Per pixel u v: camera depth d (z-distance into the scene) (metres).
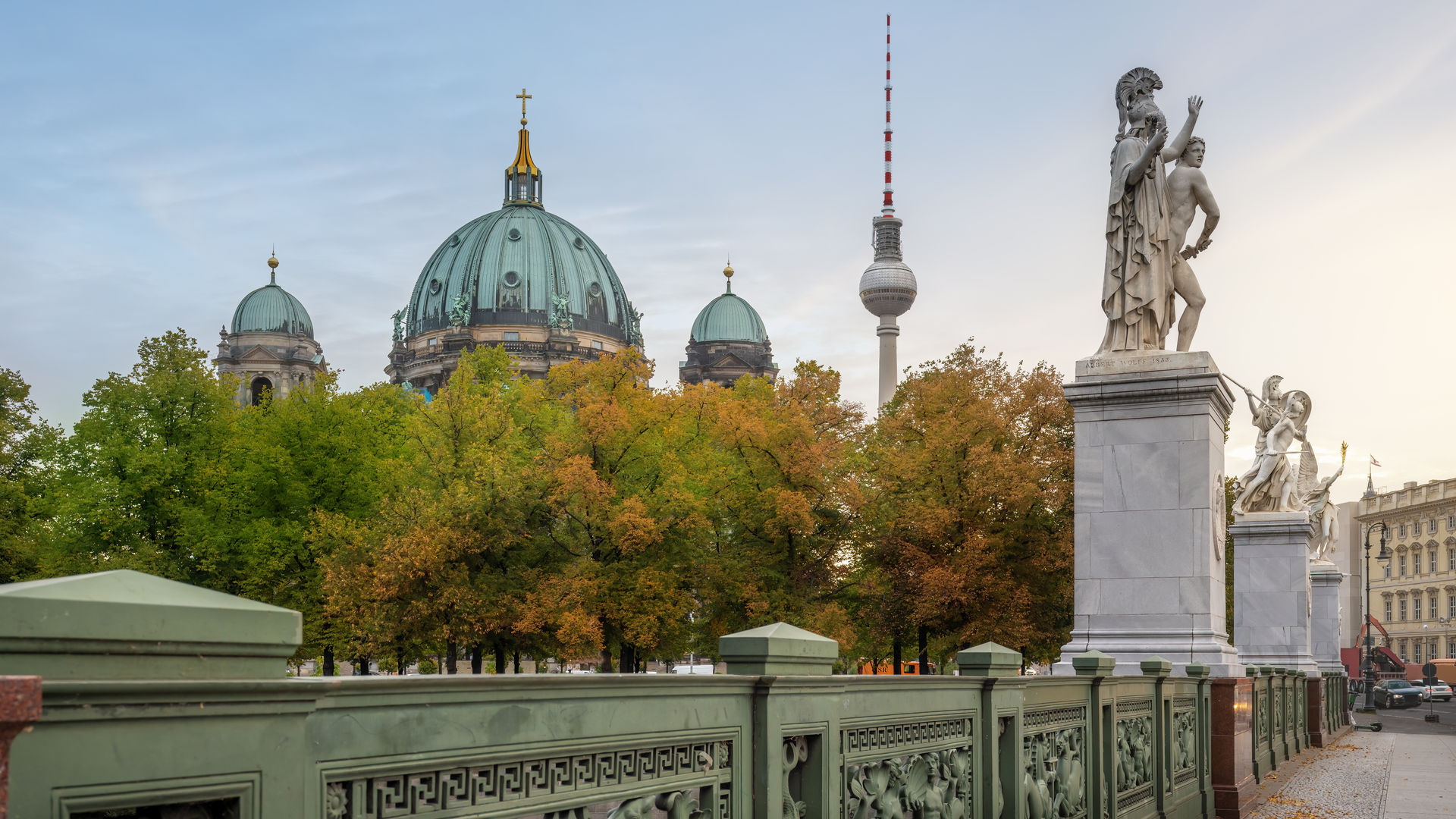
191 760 3.00
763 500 43.28
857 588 43.91
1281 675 24.83
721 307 186.25
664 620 43.38
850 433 47.38
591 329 169.88
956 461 41.47
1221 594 20.02
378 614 43.16
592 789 4.75
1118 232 20.06
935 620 41.66
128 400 49.19
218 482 48.12
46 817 2.66
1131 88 20.38
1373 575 146.38
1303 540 34.06
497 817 4.23
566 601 41.84
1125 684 12.70
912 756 7.70
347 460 50.62
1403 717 56.88
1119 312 19.92
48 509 47.41
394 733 3.77
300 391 58.41
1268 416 35.91
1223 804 16.95
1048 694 10.30
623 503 43.12
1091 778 11.37
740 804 5.76
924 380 47.19
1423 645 136.00
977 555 39.91
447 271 168.75
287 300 174.50
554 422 55.75
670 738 5.19
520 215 170.50
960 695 8.41
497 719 4.20
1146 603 18.97
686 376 184.25
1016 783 9.29
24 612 2.65
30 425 49.25
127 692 2.80
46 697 2.63
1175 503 18.98
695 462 46.06
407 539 43.03
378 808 3.76
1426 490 136.38
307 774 3.43
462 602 42.50
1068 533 42.16
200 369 50.91
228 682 3.06
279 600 47.69
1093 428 19.64
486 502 44.25
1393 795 19.36
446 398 50.38
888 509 43.06
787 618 41.97
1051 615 42.16
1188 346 20.25
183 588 3.09
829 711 6.56
